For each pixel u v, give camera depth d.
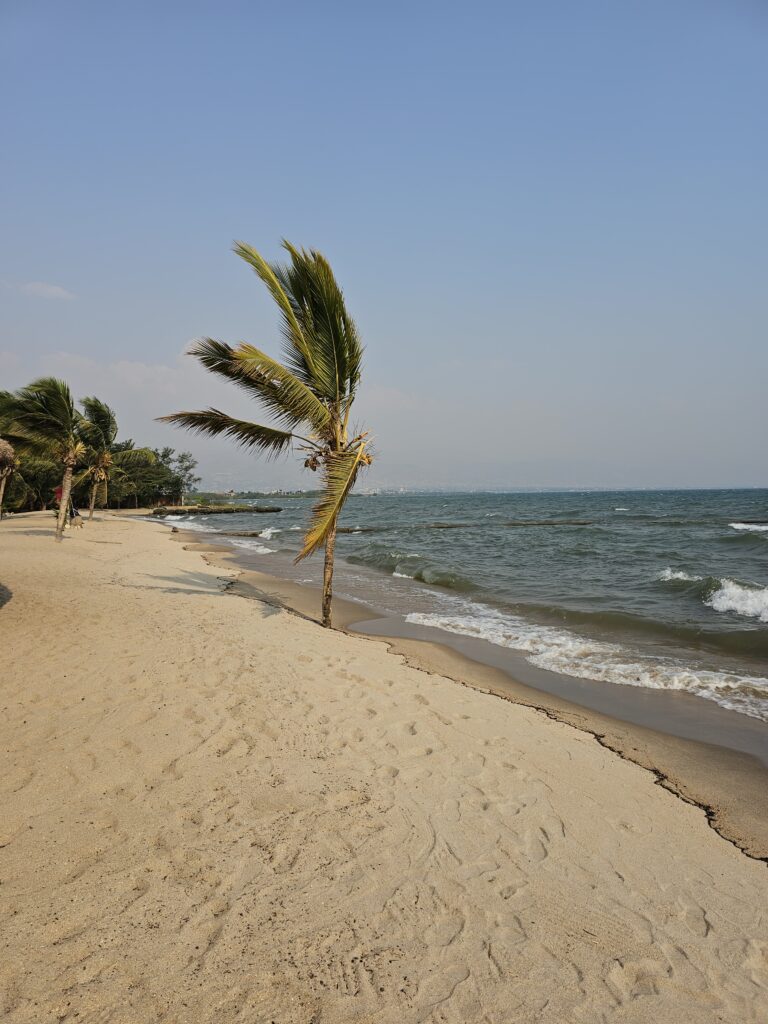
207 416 9.66
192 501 93.44
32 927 2.60
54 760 4.15
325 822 3.61
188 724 4.88
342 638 9.04
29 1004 2.23
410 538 32.41
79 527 29.69
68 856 3.12
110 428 30.31
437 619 11.21
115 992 2.31
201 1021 2.21
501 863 3.35
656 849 3.66
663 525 39.28
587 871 3.35
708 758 5.23
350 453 9.25
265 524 48.59
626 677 7.68
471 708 6.02
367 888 3.04
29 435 21.36
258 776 4.11
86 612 9.13
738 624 10.29
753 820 4.15
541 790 4.30
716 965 2.70
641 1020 2.37
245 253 8.91
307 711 5.41
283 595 13.62
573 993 2.47
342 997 2.36
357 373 9.77
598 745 5.37
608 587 14.72
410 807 3.88
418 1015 2.31
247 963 2.50
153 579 13.84
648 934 2.87
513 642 9.48
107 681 5.82
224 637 7.93
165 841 3.30
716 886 3.32
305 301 9.57
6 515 40.19
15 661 6.36
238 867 3.12
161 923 2.69
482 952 2.66
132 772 4.04
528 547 25.20
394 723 5.34
